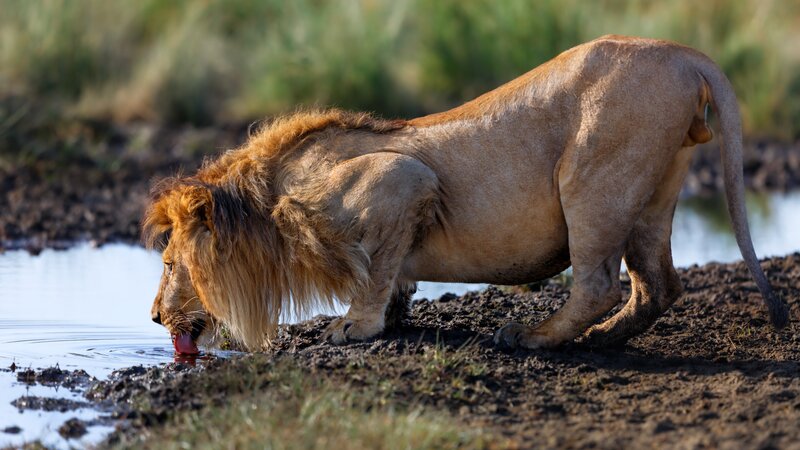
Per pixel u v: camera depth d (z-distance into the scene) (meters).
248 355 14.12
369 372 12.89
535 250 13.89
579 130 13.30
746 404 11.93
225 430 11.22
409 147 14.15
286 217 14.16
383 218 13.77
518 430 11.38
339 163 14.16
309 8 35.38
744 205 13.37
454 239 14.01
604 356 14.02
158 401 12.47
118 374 13.96
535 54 34.91
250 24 37.38
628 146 13.16
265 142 14.70
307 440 10.62
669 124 13.14
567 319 13.80
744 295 17.47
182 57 33.94
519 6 35.28
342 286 14.25
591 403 12.25
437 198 13.88
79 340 15.90
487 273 14.22
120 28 34.66
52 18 33.53
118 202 26.17
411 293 15.27
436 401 12.18
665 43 13.44
